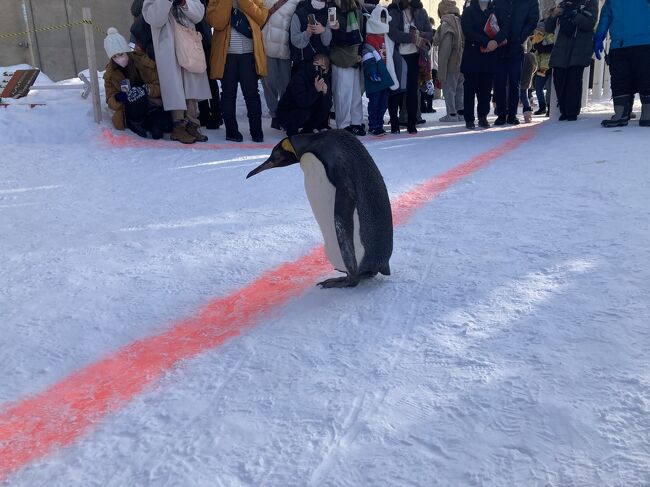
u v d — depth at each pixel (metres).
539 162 4.59
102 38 11.13
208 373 1.77
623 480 1.16
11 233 3.44
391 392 1.55
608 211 3.06
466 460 1.26
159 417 1.56
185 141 6.69
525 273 2.32
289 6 7.32
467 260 2.54
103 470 1.36
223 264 2.79
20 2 10.50
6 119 6.57
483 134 7.32
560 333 1.78
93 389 1.75
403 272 2.48
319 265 2.72
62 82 8.68
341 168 2.11
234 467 1.31
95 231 3.43
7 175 5.06
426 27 7.96
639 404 1.39
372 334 1.92
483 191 3.77
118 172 5.18
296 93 7.03
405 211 3.45
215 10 6.53
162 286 2.56
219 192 4.30
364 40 7.46
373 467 1.27
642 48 6.27
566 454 1.25
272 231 3.27
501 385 1.53
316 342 1.90
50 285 2.62
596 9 7.63
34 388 1.78
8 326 2.22
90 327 2.19
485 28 7.75
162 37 6.35
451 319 1.96
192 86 6.63
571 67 7.87
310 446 1.36
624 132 5.96
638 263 2.28
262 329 2.05
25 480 1.36
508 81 8.70
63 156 5.79
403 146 6.37
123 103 6.70
